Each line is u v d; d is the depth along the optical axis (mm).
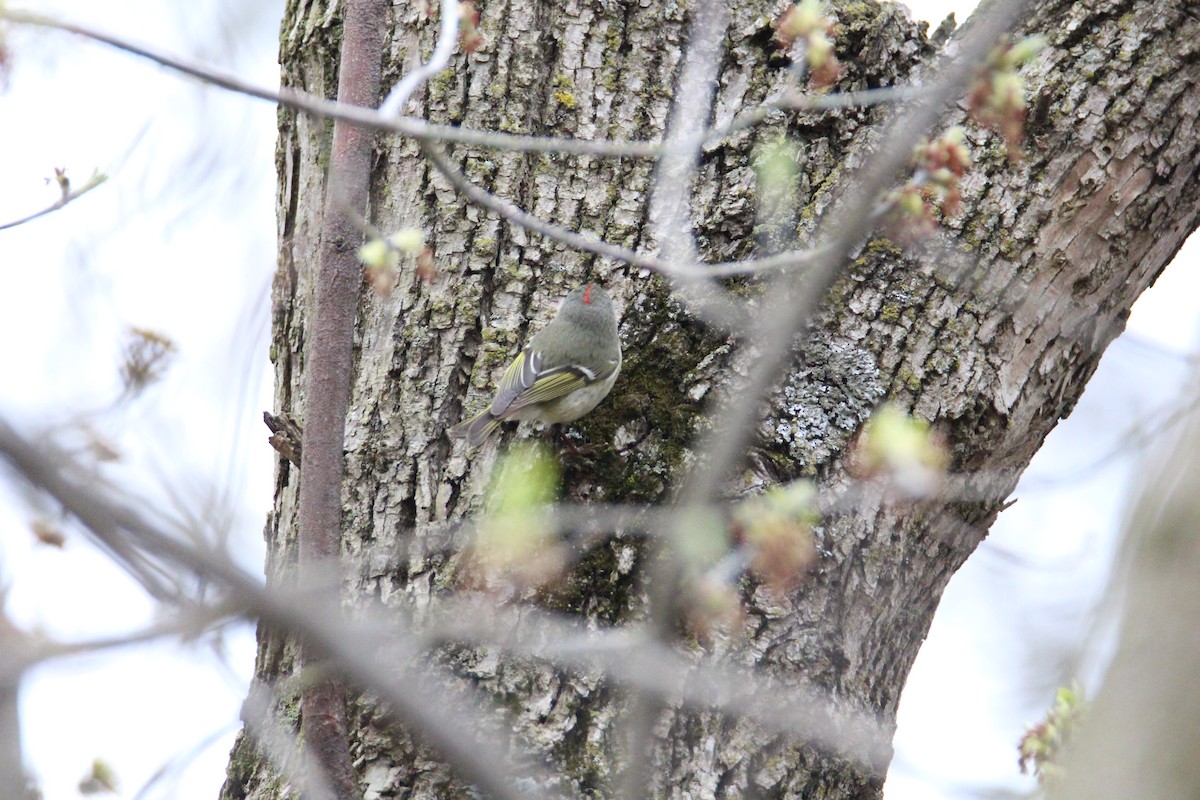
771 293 7883
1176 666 7844
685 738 6883
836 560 7406
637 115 8398
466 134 5824
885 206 6031
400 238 6621
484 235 8227
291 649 7664
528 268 8203
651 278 8094
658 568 7180
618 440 7703
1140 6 8352
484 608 7148
